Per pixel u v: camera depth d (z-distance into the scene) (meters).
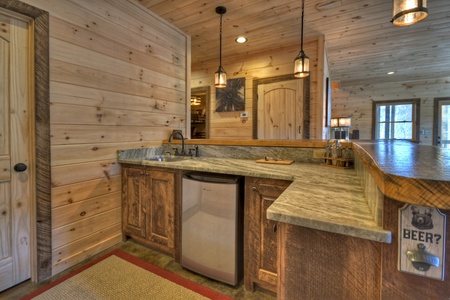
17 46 1.60
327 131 3.90
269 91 3.61
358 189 1.09
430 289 0.54
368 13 2.56
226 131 4.04
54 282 1.68
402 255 0.56
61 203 1.81
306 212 0.76
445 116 5.83
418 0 1.33
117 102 2.23
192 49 3.60
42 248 1.70
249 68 3.79
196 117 4.96
